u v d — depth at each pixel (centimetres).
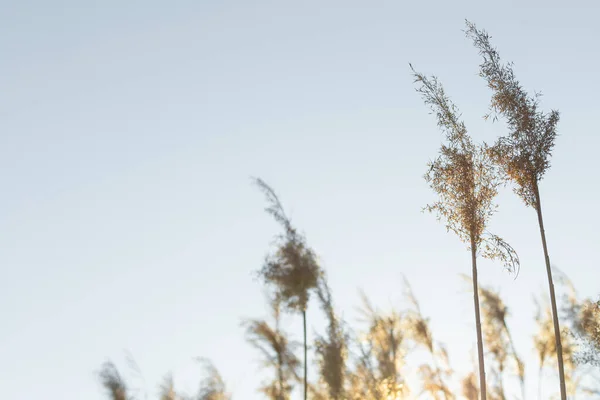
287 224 1273
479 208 1878
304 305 1247
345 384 1238
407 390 1335
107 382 1352
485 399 1488
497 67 1942
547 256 1725
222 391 1289
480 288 1532
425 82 2002
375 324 1361
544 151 1855
